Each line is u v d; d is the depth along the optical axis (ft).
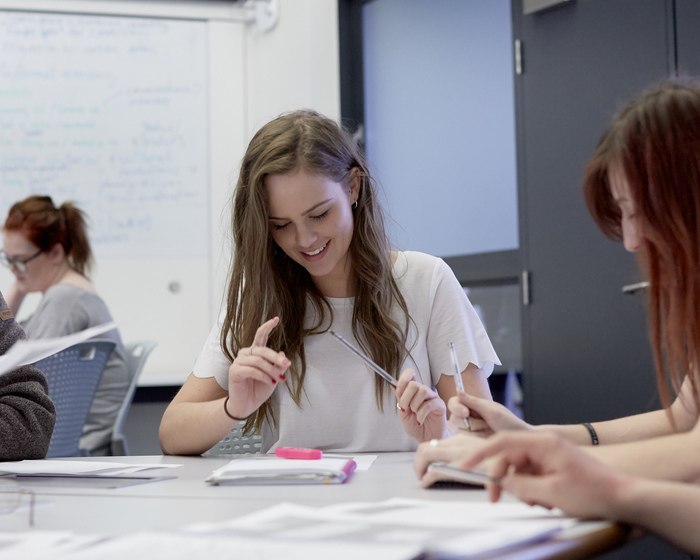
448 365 4.97
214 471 3.37
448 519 2.28
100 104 11.48
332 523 2.21
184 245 11.66
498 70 9.03
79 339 2.95
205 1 11.78
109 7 11.46
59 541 2.10
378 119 10.69
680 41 7.07
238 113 11.91
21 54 11.27
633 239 3.06
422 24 10.00
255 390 4.35
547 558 1.92
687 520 2.18
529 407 8.49
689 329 2.76
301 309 4.99
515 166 8.84
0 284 10.82
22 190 11.27
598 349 7.75
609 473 2.27
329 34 10.82
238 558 1.78
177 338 11.55
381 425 4.80
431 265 5.17
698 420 2.73
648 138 2.83
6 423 4.19
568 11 8.09
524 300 8.53
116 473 3.47
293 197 4.46
